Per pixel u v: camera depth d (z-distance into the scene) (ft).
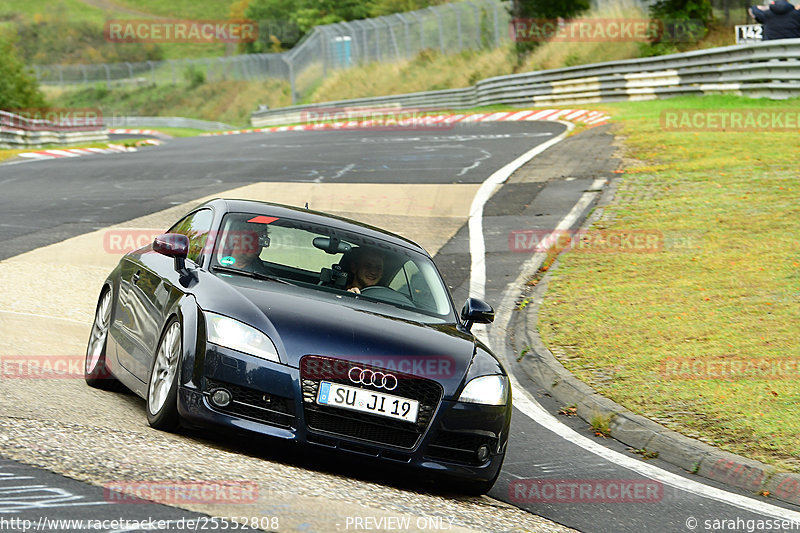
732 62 269.44
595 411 73.82
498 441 52.44
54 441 44.98
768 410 70.64
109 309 67.00
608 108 301.02
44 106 582.76
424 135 275.18
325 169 207.41
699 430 67.51
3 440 43.80
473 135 265.13
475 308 62.08
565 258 126.31
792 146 187.01
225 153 257.34
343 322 51.72
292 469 48.62
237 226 61.26
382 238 64.90
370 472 53.52
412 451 49.62
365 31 637.30
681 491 58.23
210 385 48.93
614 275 115.75
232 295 52.29
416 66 565.12
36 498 36.35
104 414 54.85
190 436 52.01
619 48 402.31
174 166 226.79
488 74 488.02
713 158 183.01
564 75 349.41
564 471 61.05
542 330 97.14
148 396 53.98
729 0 355.77
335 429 49.06
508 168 196.24
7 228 141.49
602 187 168.96
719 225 133.28
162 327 54.49
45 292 101.86
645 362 83.92
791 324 91.66
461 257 130.21
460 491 53.67
